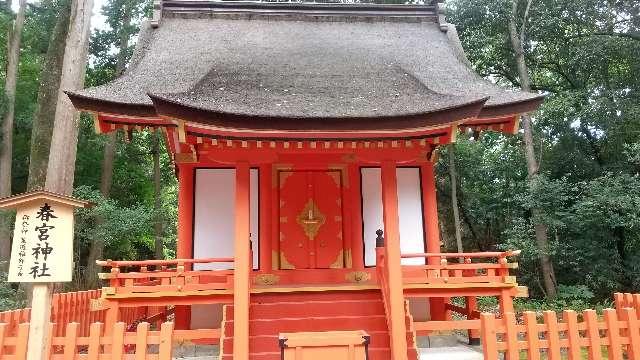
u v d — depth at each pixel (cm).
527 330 550
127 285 841
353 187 1078
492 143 2322
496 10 2005
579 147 2023
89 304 991
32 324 520
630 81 1875
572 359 546
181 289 850
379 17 1480
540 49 2119
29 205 544
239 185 821
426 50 1326
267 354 777
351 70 1132
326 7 1462
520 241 1716
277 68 1109
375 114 768
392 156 855
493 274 939
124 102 827
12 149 2080
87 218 1568
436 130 809
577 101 1898
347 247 1051
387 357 796
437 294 901
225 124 736
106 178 2131
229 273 868
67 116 1179
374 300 865
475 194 2339
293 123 757
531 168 1770
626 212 1530
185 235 1022
